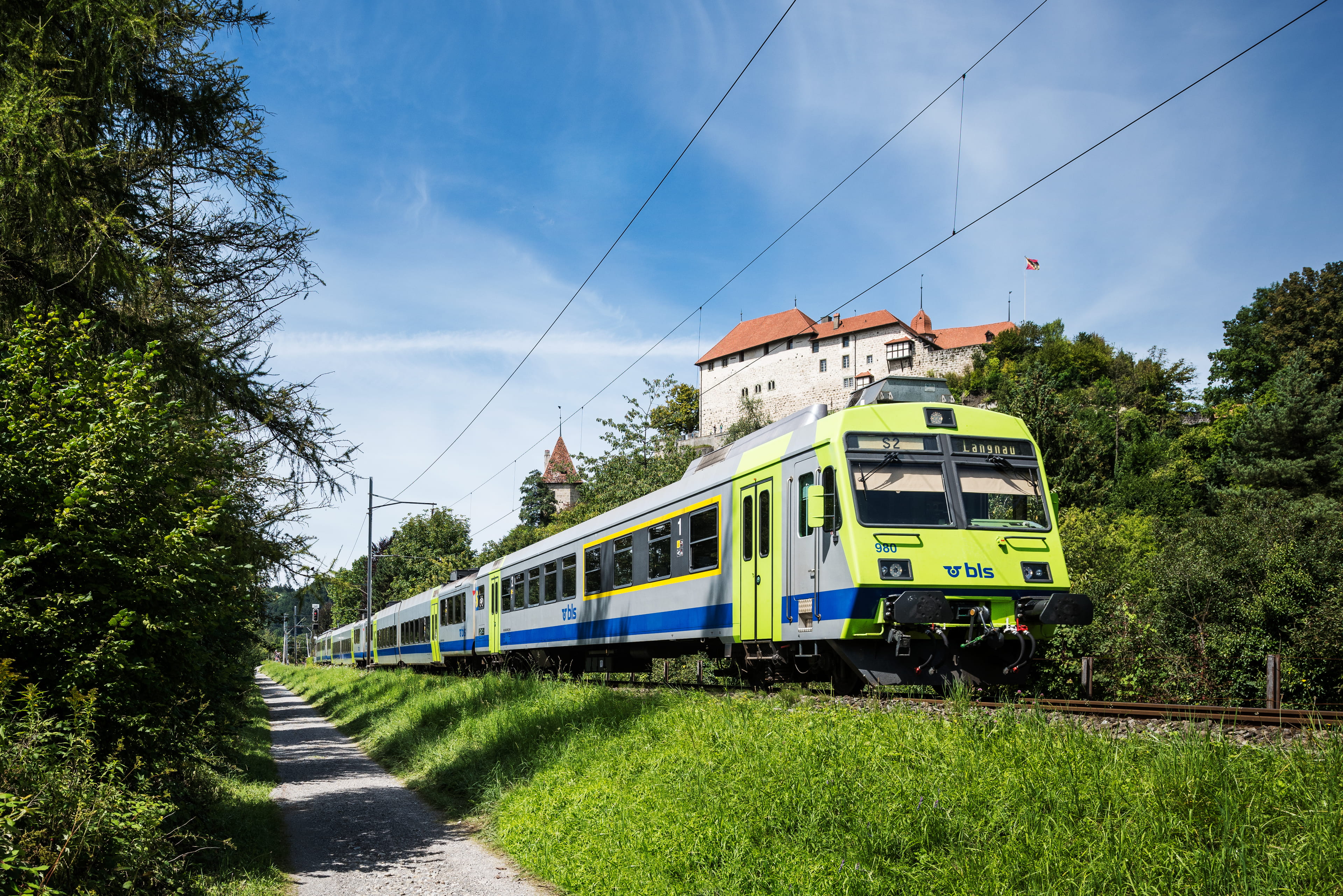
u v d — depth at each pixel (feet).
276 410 30.66
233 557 27.91
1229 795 14.69
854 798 19.06
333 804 34.24
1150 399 254.88
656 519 50.03
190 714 23.12
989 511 34.42
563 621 62.90
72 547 18.15
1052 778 17.13
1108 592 54.54
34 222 24.21
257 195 31.40
